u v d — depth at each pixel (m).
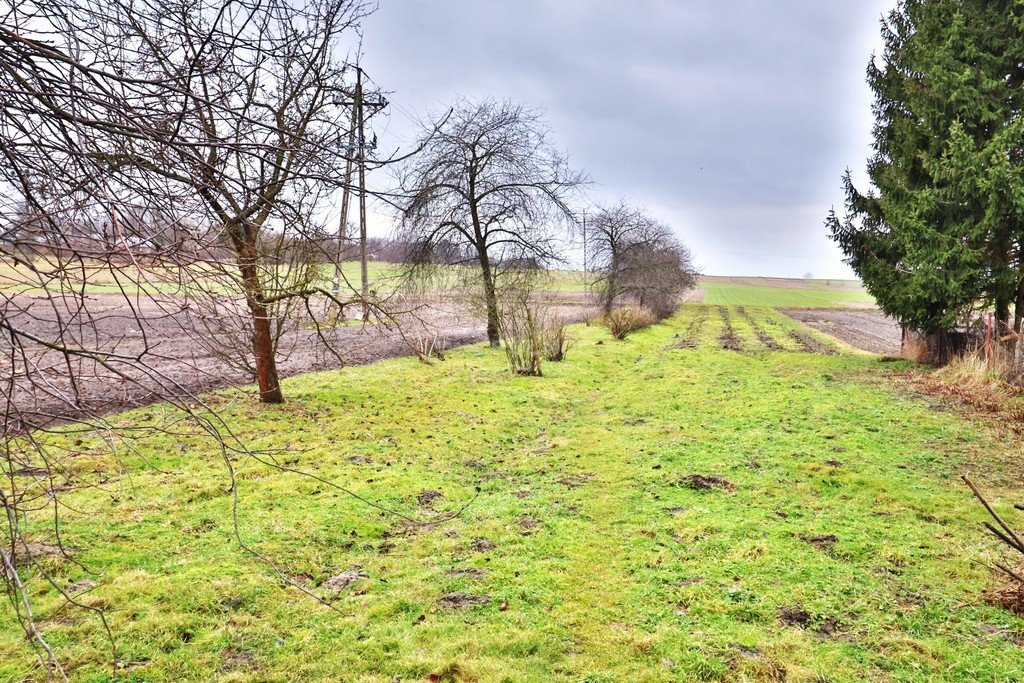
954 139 14.29
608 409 12.76
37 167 1.93
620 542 6.23
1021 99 14.52
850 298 97.31
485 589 5.28
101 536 5.77
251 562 5.52
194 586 5.04
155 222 2.13
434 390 13.42
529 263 19.52
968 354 15.10
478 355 19.00
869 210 17.67
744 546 6.02
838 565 5.59
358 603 5.02
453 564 5.77
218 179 2.02
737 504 7.15
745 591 5.20
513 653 4.42
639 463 8.83
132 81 1.77
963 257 14.61
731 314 51.72
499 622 4.80
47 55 1.76
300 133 2.15
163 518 6.30
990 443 9.46
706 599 5.09
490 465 8.96
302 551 5.82
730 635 4.60
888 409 11.81
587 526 6.66
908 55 16.62
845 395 13.21
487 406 12.26
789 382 15.09
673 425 11.04
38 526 5.73
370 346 19.62
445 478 8.16
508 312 19.42
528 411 12.17
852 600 5.02
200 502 6.77
